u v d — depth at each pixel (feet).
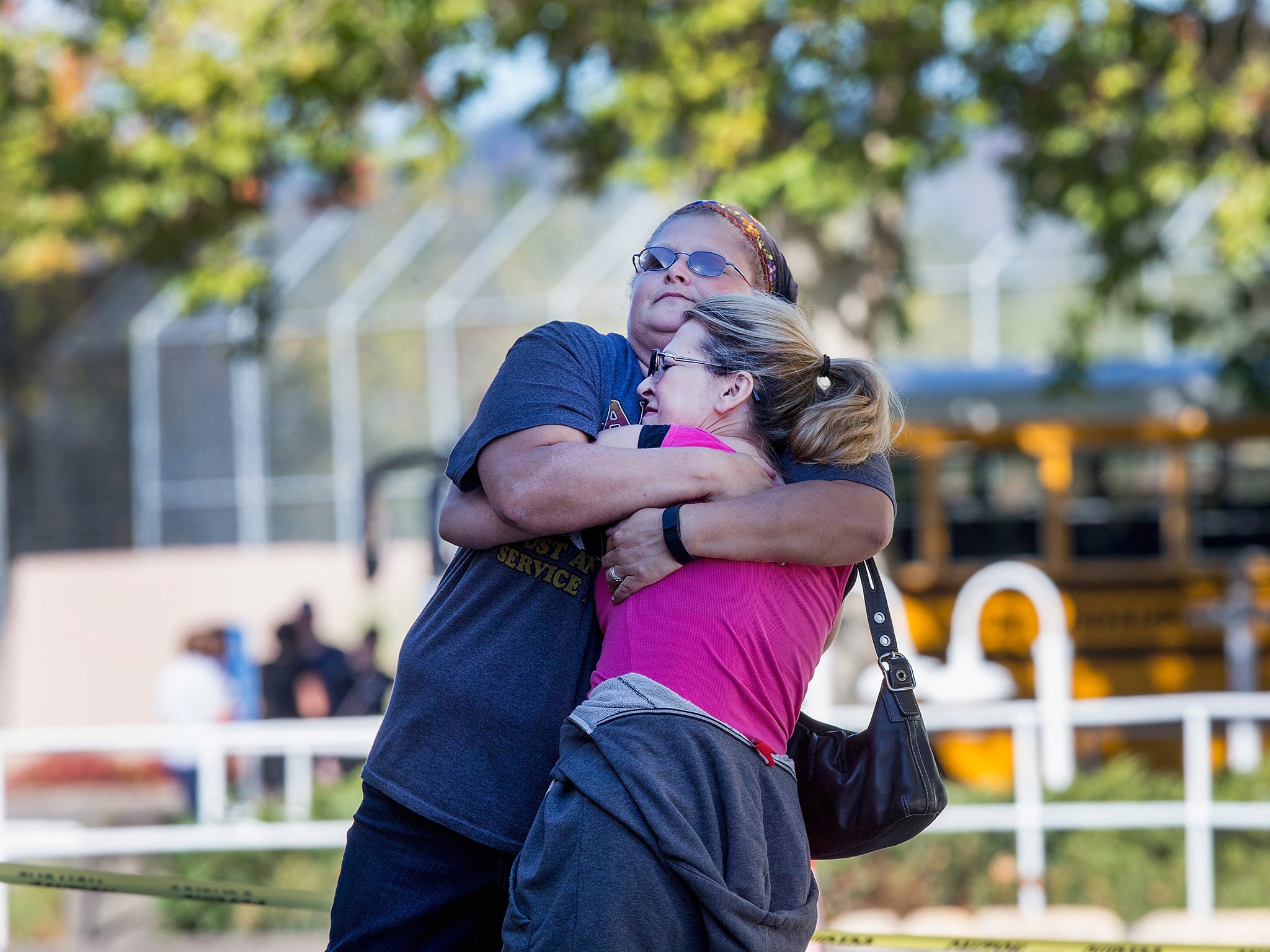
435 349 192.85
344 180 125.80
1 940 75.72
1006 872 83.10
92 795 158.81
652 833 22.67
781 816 24.56
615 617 25.36
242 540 199.52
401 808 27.63
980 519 130.52
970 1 103.45
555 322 28.12
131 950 79.36
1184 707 79.51
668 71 102.32
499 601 27.30
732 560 24.90
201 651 141.49
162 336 203.82
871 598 27.40
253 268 127.85
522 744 26.66
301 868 85.15
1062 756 96.02
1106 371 133.49
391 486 192.24
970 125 106.93
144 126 116.06
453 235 197.47
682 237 29.14
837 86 105.50
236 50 110.63
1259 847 86.12
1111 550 130.31
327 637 188.44
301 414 198.29
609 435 26.43
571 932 22.50
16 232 130.72
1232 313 122.93
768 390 26.55
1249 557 129.49
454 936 27.63
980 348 177.27
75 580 194.18
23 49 115.75
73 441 218.38
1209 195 150.82
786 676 25.04
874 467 26.61
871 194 103.86
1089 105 108.47
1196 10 108.06
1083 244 129.18
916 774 26.16
